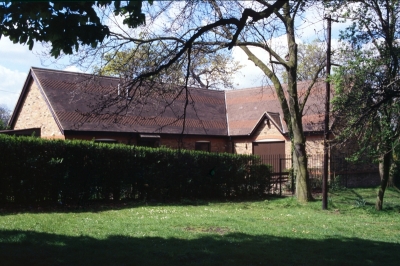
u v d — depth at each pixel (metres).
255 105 31.14
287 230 11.61
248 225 12.16
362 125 12.27
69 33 6.65
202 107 30.73
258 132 28.45
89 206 15.59
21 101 25.75
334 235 11.21
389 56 11.33
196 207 16.78
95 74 9.80
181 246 8.84
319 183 24.50
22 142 14.72
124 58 9.97
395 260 8.44
